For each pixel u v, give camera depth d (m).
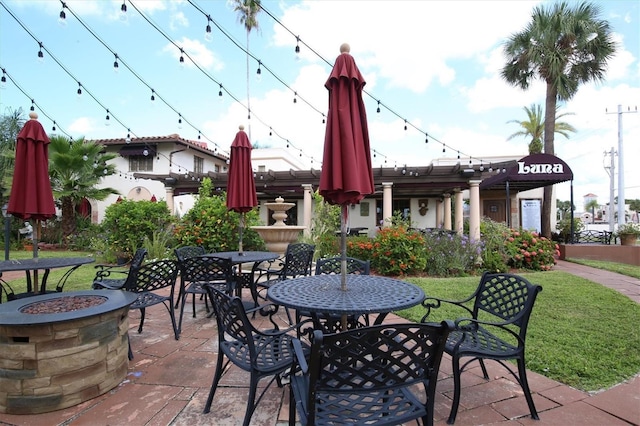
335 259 3.40
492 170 8.09
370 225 14.49
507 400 2.01
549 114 11.02
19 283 5.56
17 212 3.78
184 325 3.46
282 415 1.87
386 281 2.50
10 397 1.89
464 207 15.41
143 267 3.02
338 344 1.22
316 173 9.21
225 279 3.37
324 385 1.27
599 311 3.79
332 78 2.04
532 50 10.40
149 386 2.20
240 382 2.25
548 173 9.39
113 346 2.18
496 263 6.81
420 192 13.45
